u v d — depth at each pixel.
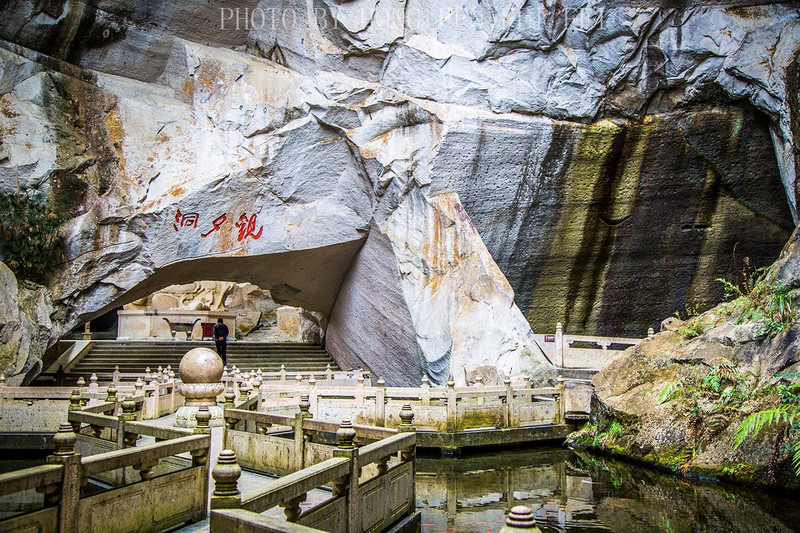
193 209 15.57
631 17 14.96
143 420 11.49
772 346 9.82
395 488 6.32
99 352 19.91
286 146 16.08
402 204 16.06
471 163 15.82
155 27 16.06
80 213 14.95
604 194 16.44
